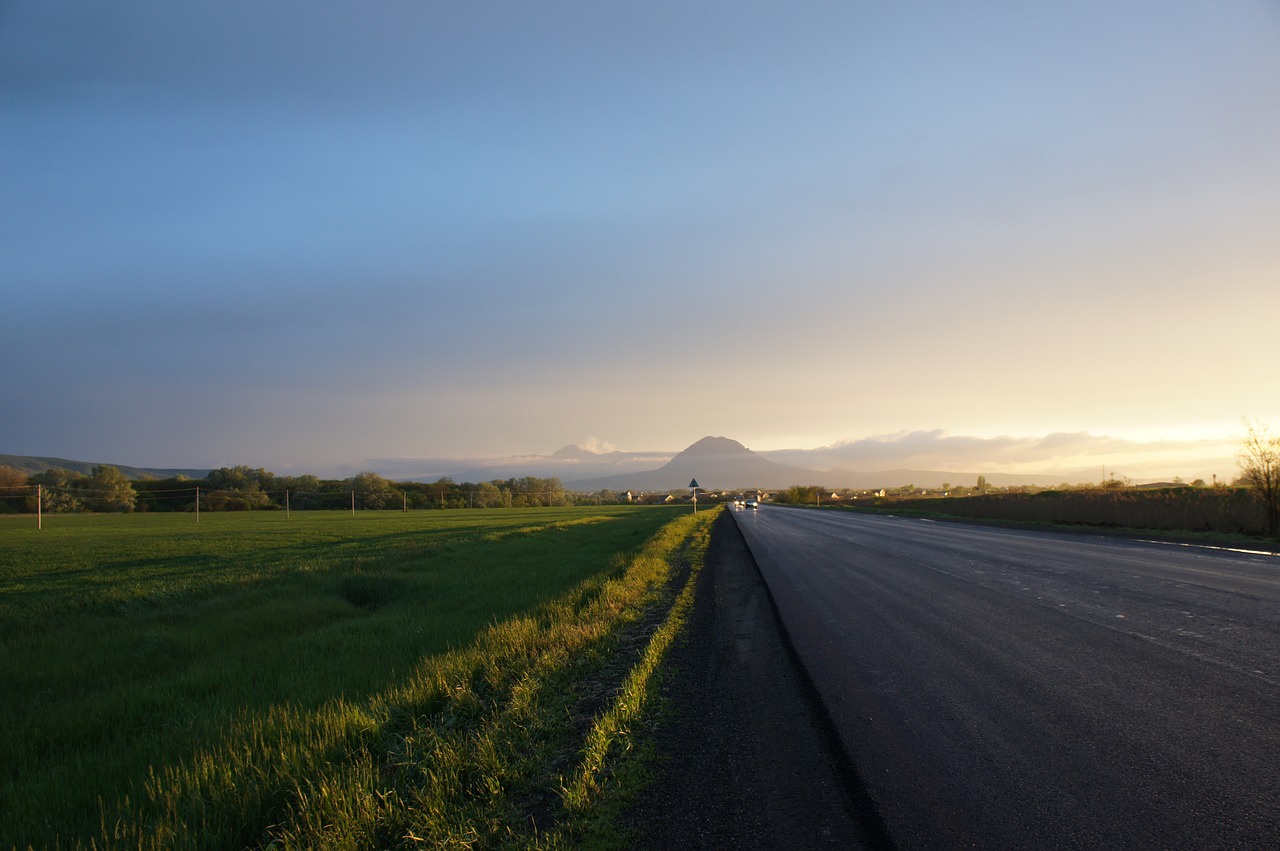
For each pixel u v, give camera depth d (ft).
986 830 12.31
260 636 40.37
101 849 14.33
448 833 13.29
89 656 34.96
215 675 29.73
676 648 29.32
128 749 21.40
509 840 13.15
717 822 13.30
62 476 343.87
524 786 15.57
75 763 20.59
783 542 86.69
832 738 17.31
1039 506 109.40
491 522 186.60
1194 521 78.74
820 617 34.22
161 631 40.50
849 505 286.66
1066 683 20.72
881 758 15.88
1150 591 36.19
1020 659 23.82
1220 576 41.16
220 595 54.39
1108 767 14.65
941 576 46.57
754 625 33.65
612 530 138.21
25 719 25.68
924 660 24.49
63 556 89.66
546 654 26.43
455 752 16.81
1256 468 69.72
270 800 15.20
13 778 20.30
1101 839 11.76
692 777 15.51
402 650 32.91
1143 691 19.61
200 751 19.17
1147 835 11.83
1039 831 12.15
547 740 18.42
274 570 67.87
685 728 18.89
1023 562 51.96
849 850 11.92
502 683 23.67
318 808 14.26
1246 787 13.46
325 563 73.46
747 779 15.21
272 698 25.96
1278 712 17.56
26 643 38.29
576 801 14.26
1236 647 24.12
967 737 16.83
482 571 65.46
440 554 82.02
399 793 15.51
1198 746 15.56
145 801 16.66
